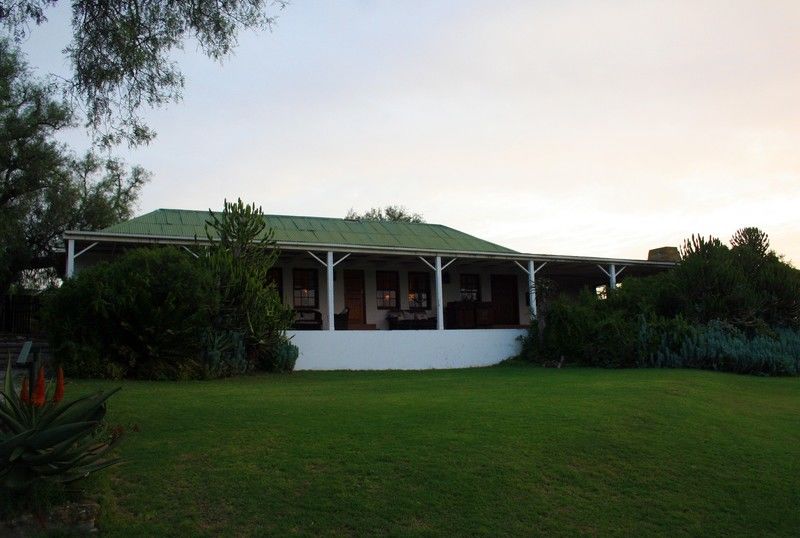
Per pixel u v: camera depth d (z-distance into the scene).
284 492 6.71
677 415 10.52
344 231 24.95
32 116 27.28
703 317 20.83
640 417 10.12
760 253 23.45
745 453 8.93
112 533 5.82
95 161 33.00
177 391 12.02
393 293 24.28
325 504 6.52
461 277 25.67
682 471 8.06
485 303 23.89
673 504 7.20
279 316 17.17
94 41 10.20
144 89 10.52
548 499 7.02
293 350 17.62
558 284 28.11
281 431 8.55
